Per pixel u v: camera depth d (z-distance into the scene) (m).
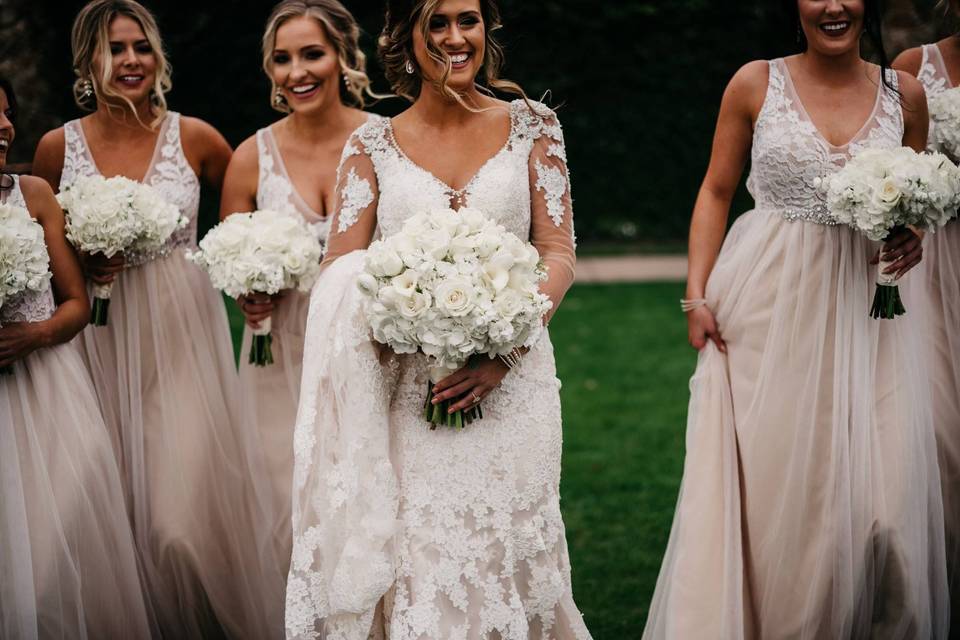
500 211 3.73
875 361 4.17
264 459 4.89
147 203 4.66
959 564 4.56
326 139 5.01
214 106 13.45
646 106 16.41
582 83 16.30
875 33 4.22
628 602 5.19
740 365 4.30
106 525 4.36
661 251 15.91
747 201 13.91
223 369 5.03
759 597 4.19
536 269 3.51
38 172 5.09
